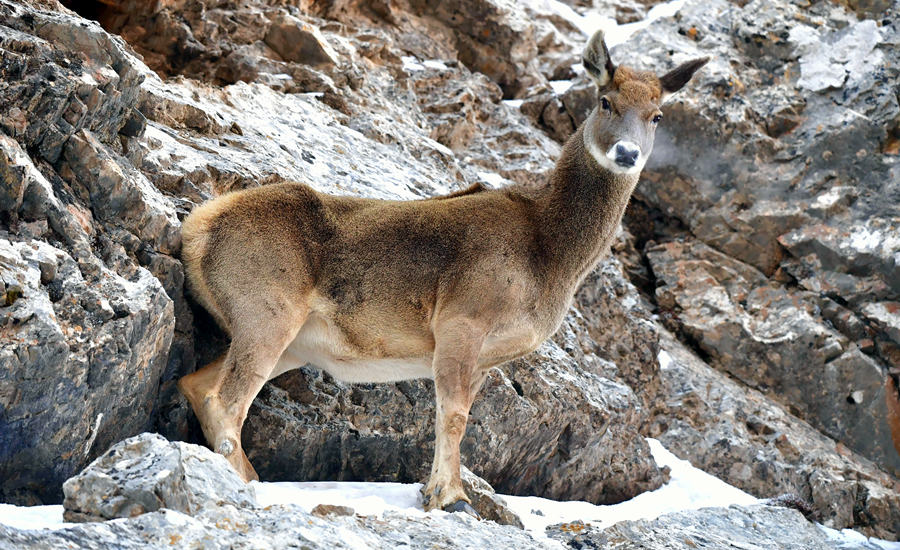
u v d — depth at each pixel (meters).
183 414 21.84
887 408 40.75
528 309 21.75
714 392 39.28
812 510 30.45
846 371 41.09
